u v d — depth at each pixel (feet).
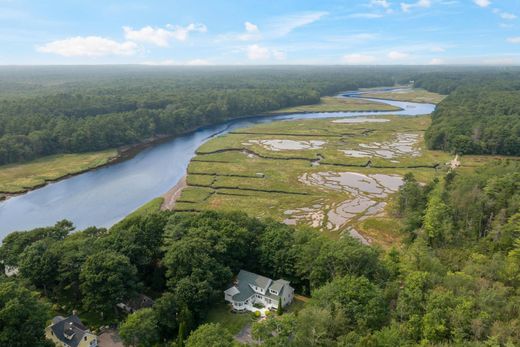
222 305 254.68
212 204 451.94
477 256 255.70
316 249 259.80
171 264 249.34
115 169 604.49
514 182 326.03
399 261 259.60
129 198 481.87
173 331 226.17
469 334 178.81
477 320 177.58
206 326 187.52
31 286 239.91
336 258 241.96
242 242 277.85
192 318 225.56
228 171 575.38
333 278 232.94
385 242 363.15
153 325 208.54
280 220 412.36
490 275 228.84
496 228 285.23
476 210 312.09
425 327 183.11
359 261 238.89
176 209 437.17
